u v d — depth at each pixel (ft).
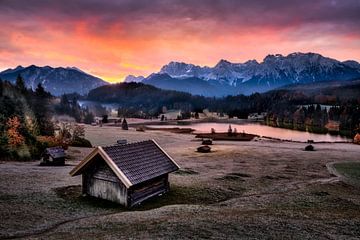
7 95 313.53
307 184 138.92
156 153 118.83
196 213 86.33
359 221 77.92
